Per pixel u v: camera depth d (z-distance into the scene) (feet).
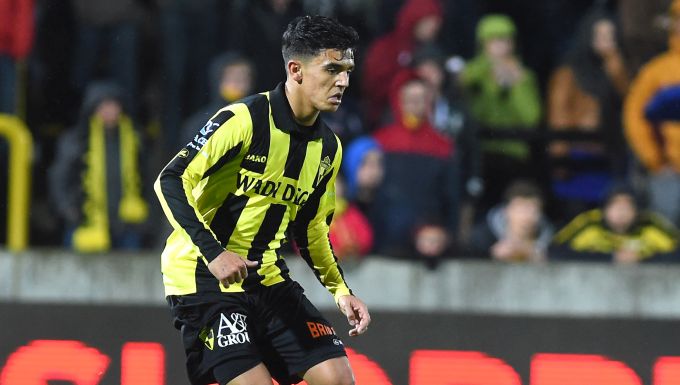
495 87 99.86
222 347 55.21
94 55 102.17
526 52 106.22
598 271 86.84
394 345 78.79
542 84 103.40
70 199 94.89
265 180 55.11
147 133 100.73
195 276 56.08
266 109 54.60
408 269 87.35
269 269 56.75
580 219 93.30
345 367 56.34
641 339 78.18
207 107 97.04
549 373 78.28
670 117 99.55
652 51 99.91
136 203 95.66
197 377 57.00
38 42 102.47
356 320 58.65
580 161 100.22
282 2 100.22
